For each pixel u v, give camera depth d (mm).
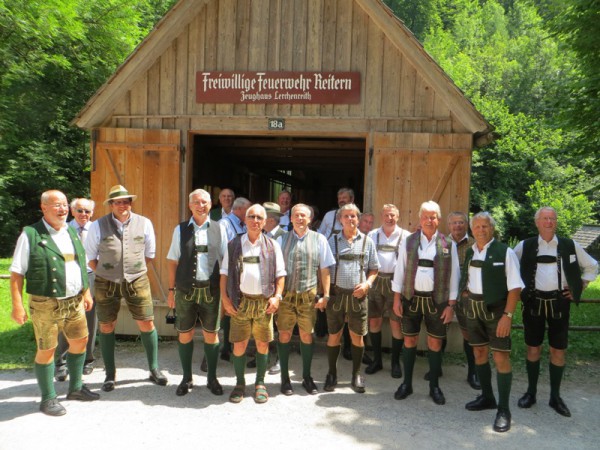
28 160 18172
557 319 4500
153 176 6609
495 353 4266
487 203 28719
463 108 6121
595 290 11281
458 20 50688
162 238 6602
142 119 6676
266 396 4680
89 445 3754
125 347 6395
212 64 6555
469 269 4410
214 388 4836
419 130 6320
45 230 4297
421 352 6246
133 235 4926
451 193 6242
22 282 4207
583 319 8438
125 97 6699
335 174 17156
